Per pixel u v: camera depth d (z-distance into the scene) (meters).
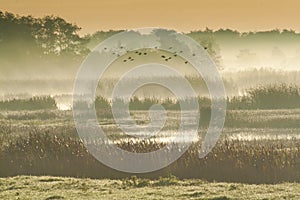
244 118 130.00
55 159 85.19
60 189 68.94
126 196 63.53
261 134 112.75
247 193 64.38
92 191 67.12
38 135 95.75
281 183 73.25
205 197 61.75
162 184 71.12
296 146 93.81
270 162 78.75
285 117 130.50
